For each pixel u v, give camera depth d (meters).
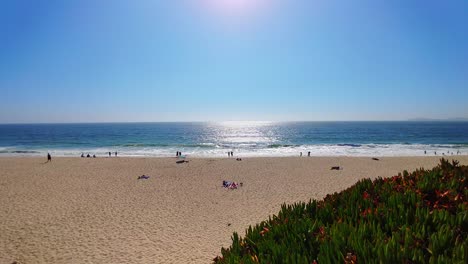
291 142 63.81
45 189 19.50
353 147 50.78
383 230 2.87
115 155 40.31
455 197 3.45
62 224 12.73
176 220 13.16
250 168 27.70
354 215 3.27
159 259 9.37
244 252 2.87
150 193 18.27
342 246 2.44
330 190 18.77
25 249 10.28
